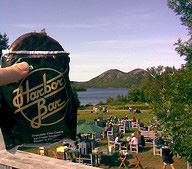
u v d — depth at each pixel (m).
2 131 1.31
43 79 1.38
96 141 18.28
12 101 1.31
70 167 2.64
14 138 1.32
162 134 6.12
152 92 6.34
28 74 1.34
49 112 1.39
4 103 1.30
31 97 1.35
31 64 1.35
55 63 1.42
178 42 6.60
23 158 2.88
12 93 1.31
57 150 13.62
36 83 1.36
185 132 5.79
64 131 1.45
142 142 15.97
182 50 6.46
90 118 34.06
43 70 1.38
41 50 1.41
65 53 1.46
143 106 47.28
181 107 5.66
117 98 70.50
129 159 13.86
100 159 13.07
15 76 1.29
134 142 15.30
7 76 1.26
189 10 8.26
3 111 1.30
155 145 14.49
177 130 5.72
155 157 14.04
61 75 1.44
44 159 2.88
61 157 13.99
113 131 19.23
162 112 5.85
